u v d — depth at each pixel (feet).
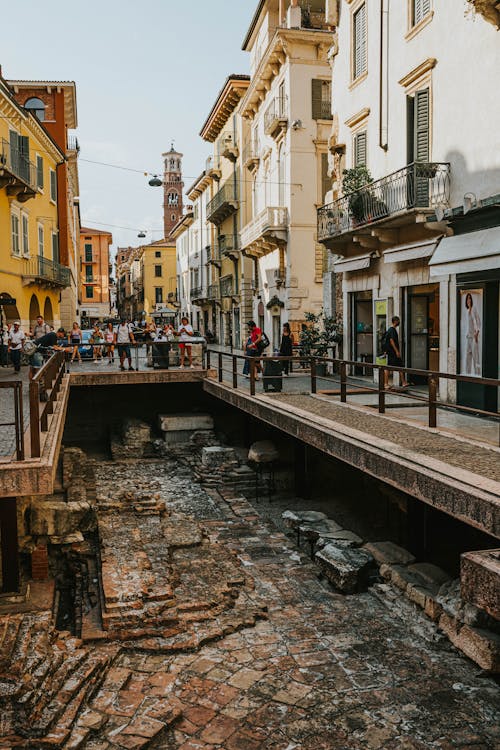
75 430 68.03
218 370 63.31
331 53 64.18
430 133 45.24
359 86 57.77
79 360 78.74
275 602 28.89
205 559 32.68
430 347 50.60
